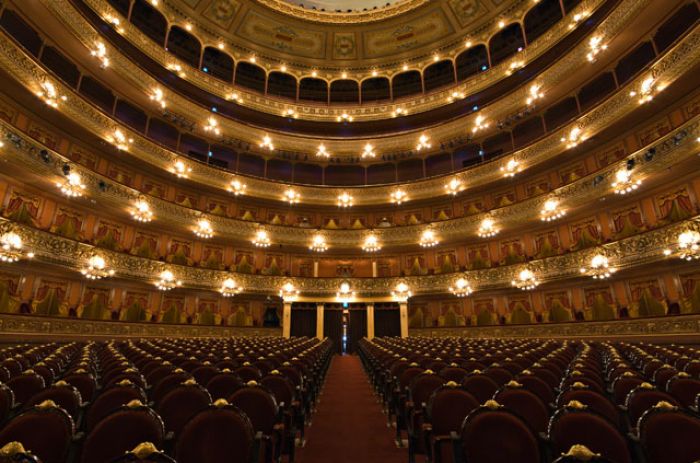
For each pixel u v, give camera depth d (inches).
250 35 1115.9
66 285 700.7
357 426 258.4
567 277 745.0
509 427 119.3
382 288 960.3
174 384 203.9
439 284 927.7
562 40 860.6
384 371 332.5
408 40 1160.8
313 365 358.3
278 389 217.9
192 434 121.2
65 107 658.2
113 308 767.1
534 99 868.0
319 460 197.9
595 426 119.3
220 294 919.0
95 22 800.9
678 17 701.3
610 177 685.3
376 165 1179.9
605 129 715.4
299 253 1032.8
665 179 631.8
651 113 670.5
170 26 973.2
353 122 1134.4
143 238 834.8
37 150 589.6
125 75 780.6
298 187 1035.3
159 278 788.0
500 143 1052.5
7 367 245.4
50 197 677.3
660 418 121.4
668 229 597.3
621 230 720.3
